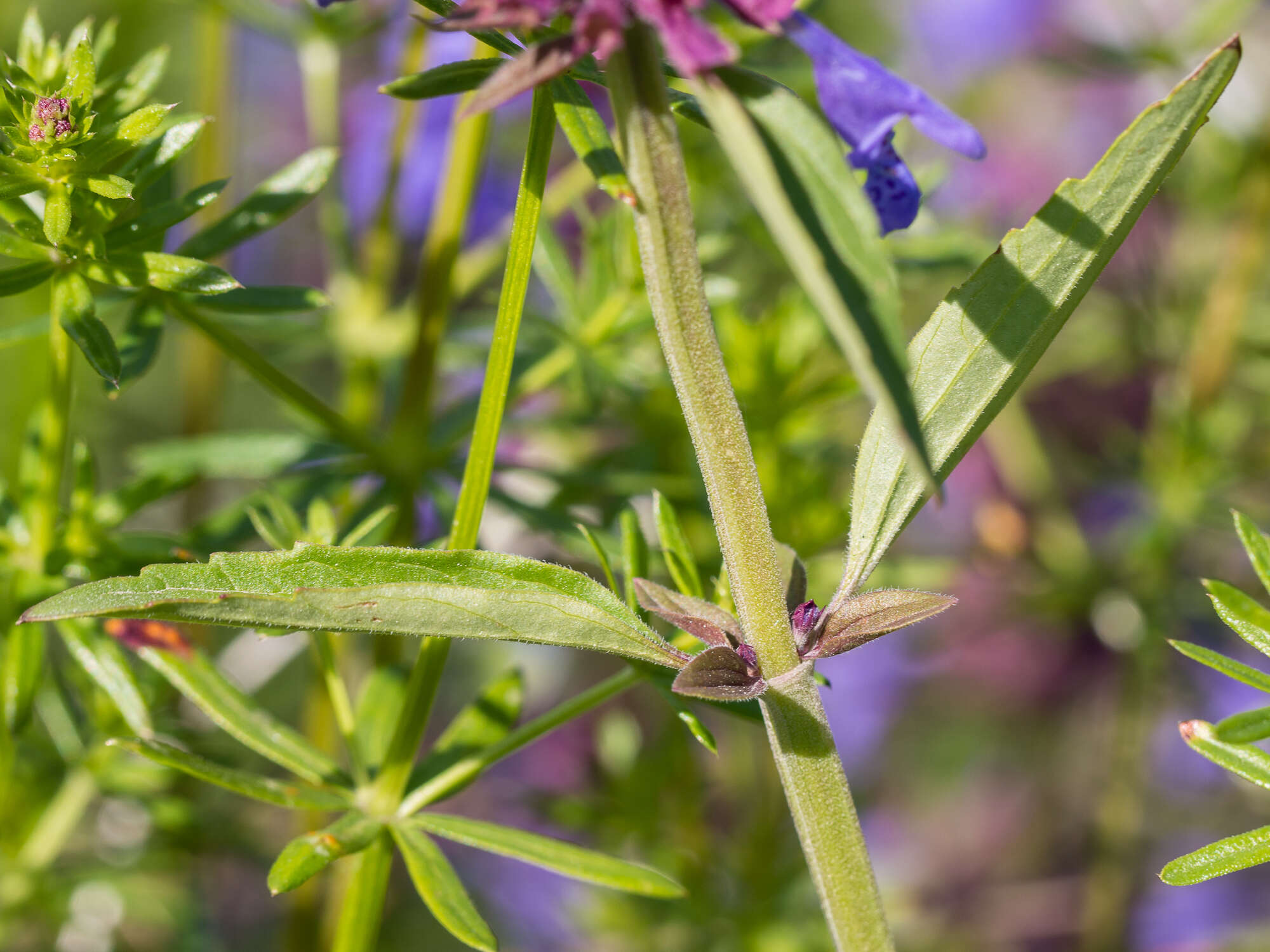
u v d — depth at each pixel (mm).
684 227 206
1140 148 216
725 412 210
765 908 340
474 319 342
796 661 215
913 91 203
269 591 213
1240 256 380
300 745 245
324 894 325
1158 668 387
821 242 198
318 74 354
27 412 360
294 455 286
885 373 194
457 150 278
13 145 234
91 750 289
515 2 201
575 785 403
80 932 311
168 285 238
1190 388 385
